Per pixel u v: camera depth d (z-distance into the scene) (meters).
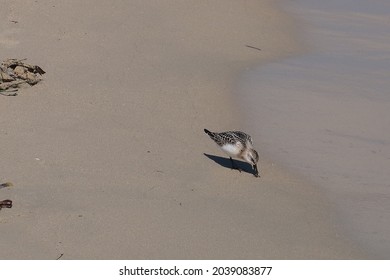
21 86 42.66
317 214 32.12
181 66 48.53
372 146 39.44
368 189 34.75
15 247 27.73
